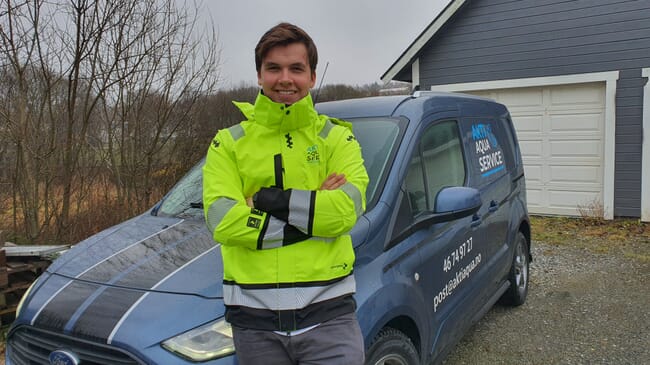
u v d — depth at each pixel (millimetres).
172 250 2420
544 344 3883
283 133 1689
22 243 5793
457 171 3385
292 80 1633
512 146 4625
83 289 2186
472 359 3664
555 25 8758
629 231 7777
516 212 4367
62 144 6156
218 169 1697
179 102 7375
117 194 6793
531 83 9047
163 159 7527
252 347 1653
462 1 9062
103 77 6223
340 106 3301
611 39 8367
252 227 1563
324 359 1644
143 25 6551
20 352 2205
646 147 8234
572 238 7543
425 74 10008
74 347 1991
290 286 1604
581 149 8898
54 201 6094
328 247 1664
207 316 1914
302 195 1574
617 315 4418
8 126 5719
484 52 9398
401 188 2646
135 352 1829
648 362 3543
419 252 2691
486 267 3654
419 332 2600
